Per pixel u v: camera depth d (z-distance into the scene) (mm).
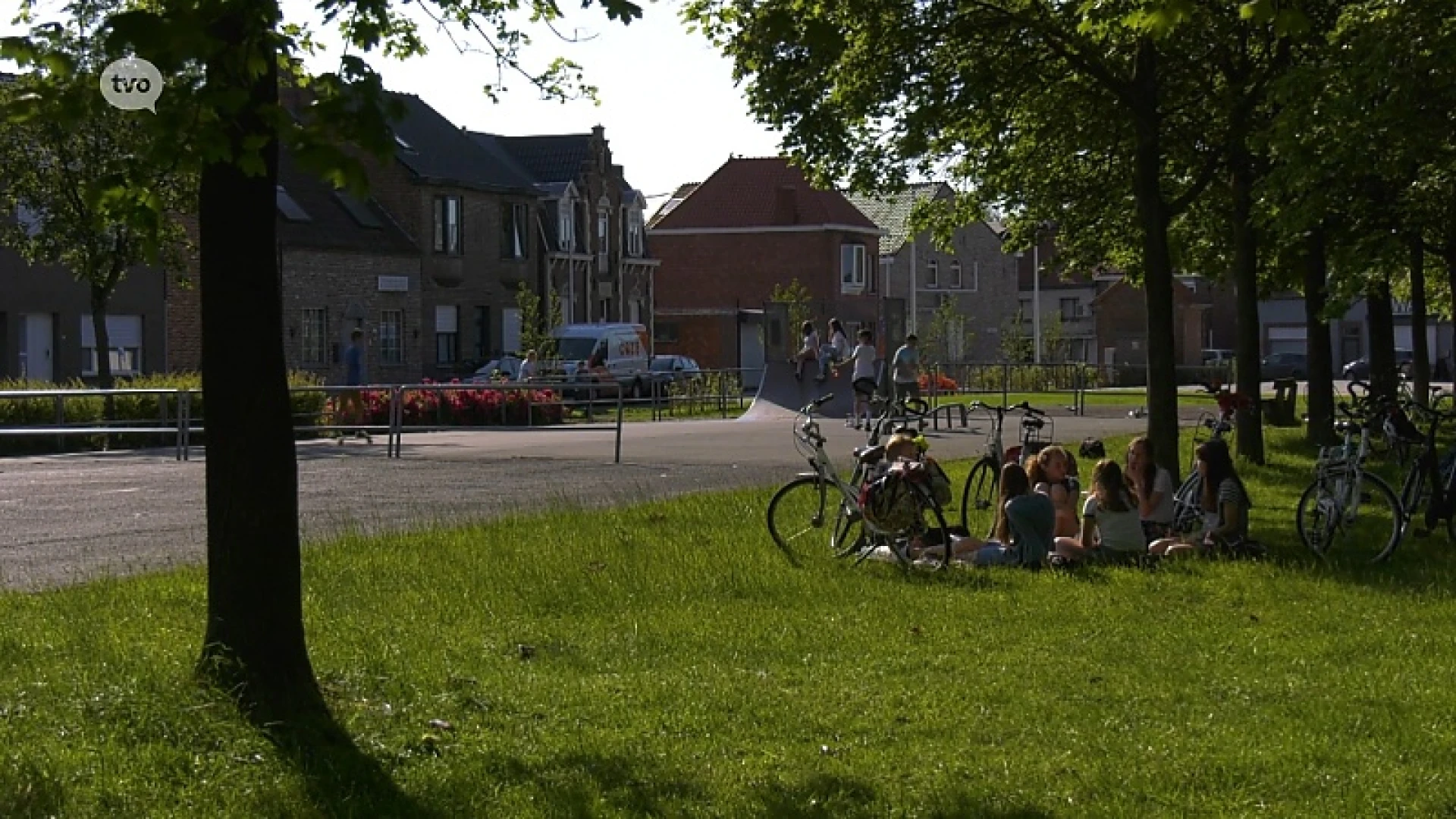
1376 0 17781
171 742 6879
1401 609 11125
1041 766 7074
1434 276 39125
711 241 77812
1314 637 10062
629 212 72000
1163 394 17672
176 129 6219
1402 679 8852
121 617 9852
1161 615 10828
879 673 8898
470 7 8797
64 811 6078
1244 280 22844
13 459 25188
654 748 7285
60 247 33000
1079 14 14508
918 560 12898
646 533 14344
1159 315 17719
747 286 77500
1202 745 7441
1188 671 9008
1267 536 15344
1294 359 85000
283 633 7418
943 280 85250
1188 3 7711
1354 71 17344
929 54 17297
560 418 36594
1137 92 17609
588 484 19859
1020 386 58844
